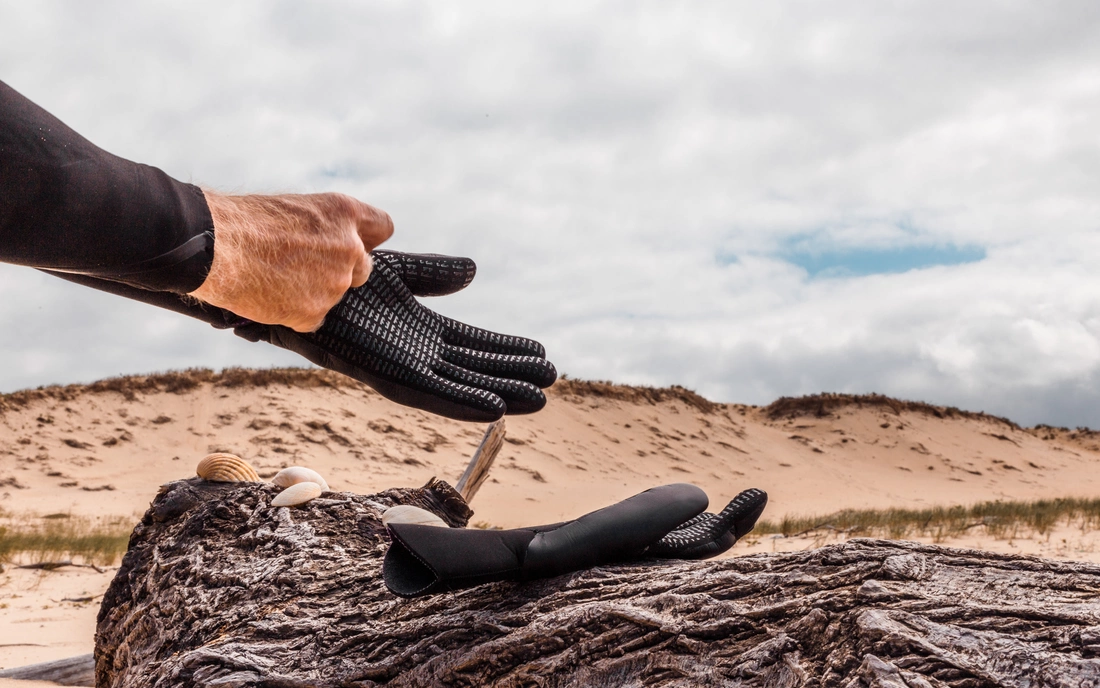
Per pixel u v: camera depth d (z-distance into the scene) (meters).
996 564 1.26
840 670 1.10
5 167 0.68
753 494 1.90
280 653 1.68
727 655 1.24
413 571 1.42
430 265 1.40
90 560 10.14
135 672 2.09
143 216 0.80
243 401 31.95
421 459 30.73
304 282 0.99
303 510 2.43
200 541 2.40
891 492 36.47
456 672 1.42
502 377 1.38
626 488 31.56
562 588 1.50
